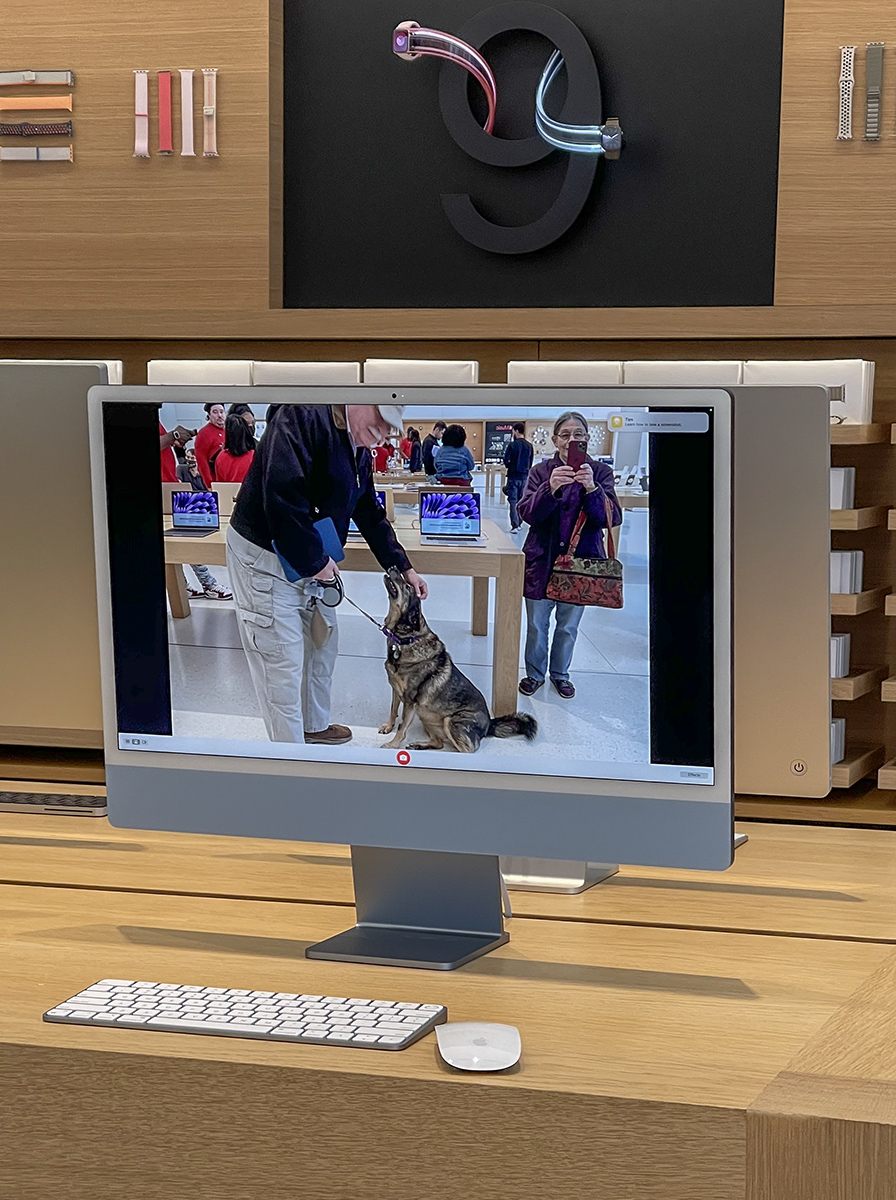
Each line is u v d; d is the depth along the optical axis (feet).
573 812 4.30
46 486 5.54
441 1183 3.42
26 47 13.67
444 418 4.29
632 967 4.35
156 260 13.66
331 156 14.17
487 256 13.97
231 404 4.48
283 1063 3.49
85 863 5.58
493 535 4.29
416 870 4.65
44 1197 3.68
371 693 4.48
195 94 13.42
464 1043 3.50
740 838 6.03
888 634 10.03
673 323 10.83
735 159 13.32
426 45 13.43
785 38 11.93
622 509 4.14
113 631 4.71
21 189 13.85
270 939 4.61
